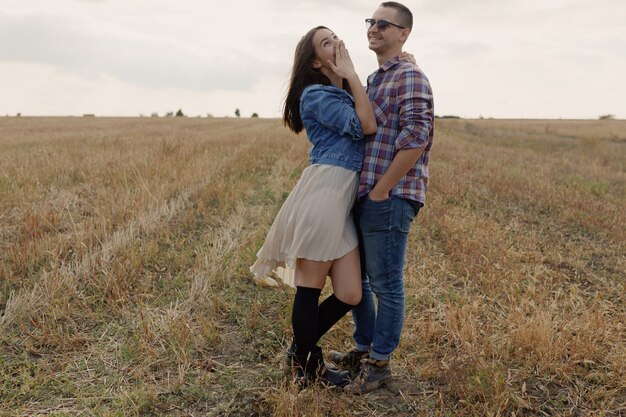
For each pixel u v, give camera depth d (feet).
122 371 10.50
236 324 12.57
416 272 15.89
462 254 17.25
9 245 17.01
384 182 9.04
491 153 54.95
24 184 25.98
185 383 10.14
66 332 11.89
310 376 10.01
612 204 28.35
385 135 9.28
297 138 59.00
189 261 16.08
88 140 54.65
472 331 11.64
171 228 19.72
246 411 9.43
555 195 28.76
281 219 10.00
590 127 145.07
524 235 21.06
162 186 24.14
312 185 9.52
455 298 13.92
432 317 12.73
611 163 55.88
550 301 14.06
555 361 10.81
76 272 14.76
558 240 20.67
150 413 9.36
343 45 9.57
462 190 28.76
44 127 101.50
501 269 16.17
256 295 13.97
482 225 21.30
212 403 9.66
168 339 11.55
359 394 10.05
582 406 9.71
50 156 36.17
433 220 21.50
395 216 9.36
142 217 19.76
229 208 23.09
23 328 11.83
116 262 15.23
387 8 9.43
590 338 11.53
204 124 120.67
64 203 22.38
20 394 9.75
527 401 9.70
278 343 11.70
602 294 14.87
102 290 13.94
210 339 11.62
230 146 46.42
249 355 11.24
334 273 9.84
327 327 10.11
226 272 15.07
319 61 9.91
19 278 14.64
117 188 24.63
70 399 9.64
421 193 9.51
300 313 9.76
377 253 9.57
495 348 11.24
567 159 54.29
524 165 43.88
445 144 63.62
